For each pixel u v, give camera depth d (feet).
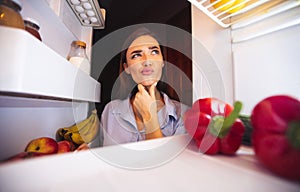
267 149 0.63
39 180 0.62
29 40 0.74
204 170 0.76
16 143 1.47
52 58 1.02
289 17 1.29
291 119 0.59
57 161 0.74
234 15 1.70
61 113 2.27
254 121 0.74
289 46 1.30
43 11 1.63
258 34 1.52
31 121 1.67
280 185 0.58
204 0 1.47
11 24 0.94
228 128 0.90
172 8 2.75
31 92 0.77
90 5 2.34
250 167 0.73
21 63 0.69
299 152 0.54
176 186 0.65
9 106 1.35
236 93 1.68
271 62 1.41
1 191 0.55
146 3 3.08
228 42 1.82
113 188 0.64
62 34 2.21
